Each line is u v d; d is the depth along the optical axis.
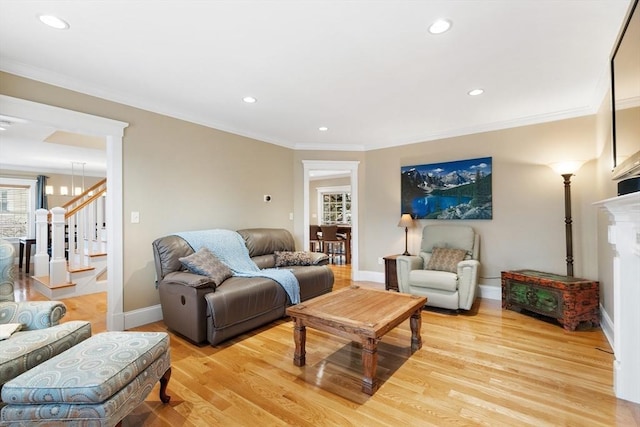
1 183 6.88
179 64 2.48
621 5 1.77
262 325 3.16
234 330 2.78
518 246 3.88
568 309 2.95
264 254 4.10
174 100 3.25
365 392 1.96
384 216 5.07
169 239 3.15
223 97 3.16
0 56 2.33
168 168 3.45
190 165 3.67
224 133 4.07
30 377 1.39
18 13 1.83
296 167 5.17
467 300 3.39
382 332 2.00
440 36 2.10
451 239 4.06
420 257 4.14
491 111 3.59
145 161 3.25
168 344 1.86
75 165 6.95
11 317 1.93
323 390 1.99
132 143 3.15
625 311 1.86
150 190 3.29
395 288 4.38
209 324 2.63
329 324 2.13
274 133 4.52
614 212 1.87
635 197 1.43
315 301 2.60
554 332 2.92
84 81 2.76
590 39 2.12
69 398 1.33
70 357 1.54
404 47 2.23
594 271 3.36
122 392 1.45
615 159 2.10
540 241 3.74
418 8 1.81
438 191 4.49
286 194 5.02
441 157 4.48
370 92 3.05
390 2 1.75
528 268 3.82
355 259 5.26
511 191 3.92
